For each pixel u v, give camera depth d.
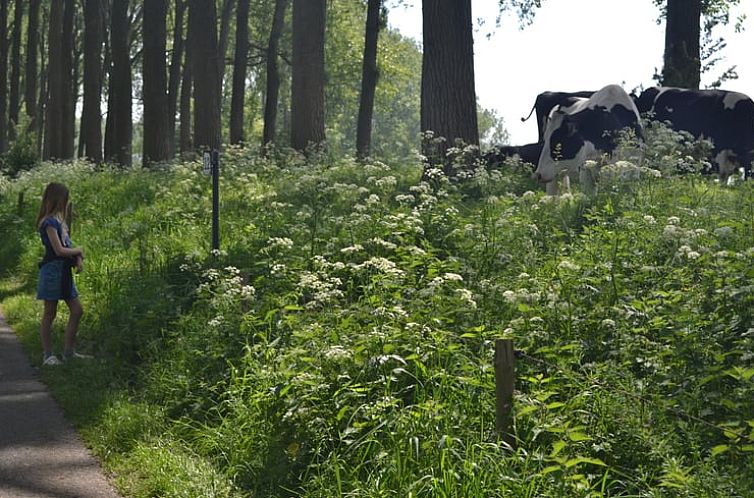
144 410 7.53
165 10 28.27
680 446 5.82
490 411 6.29
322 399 6.60
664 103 19.70
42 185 22.44
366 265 9.22
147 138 27.94
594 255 9.42
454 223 11.17
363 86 30.72
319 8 24.28
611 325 7.55
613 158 15.85
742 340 6.91
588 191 14.37
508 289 8.77
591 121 16.31
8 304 12.48
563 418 6.01
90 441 6.95
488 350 7.35
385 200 12.05
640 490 5.47
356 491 5.49
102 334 10.01
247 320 8.38
